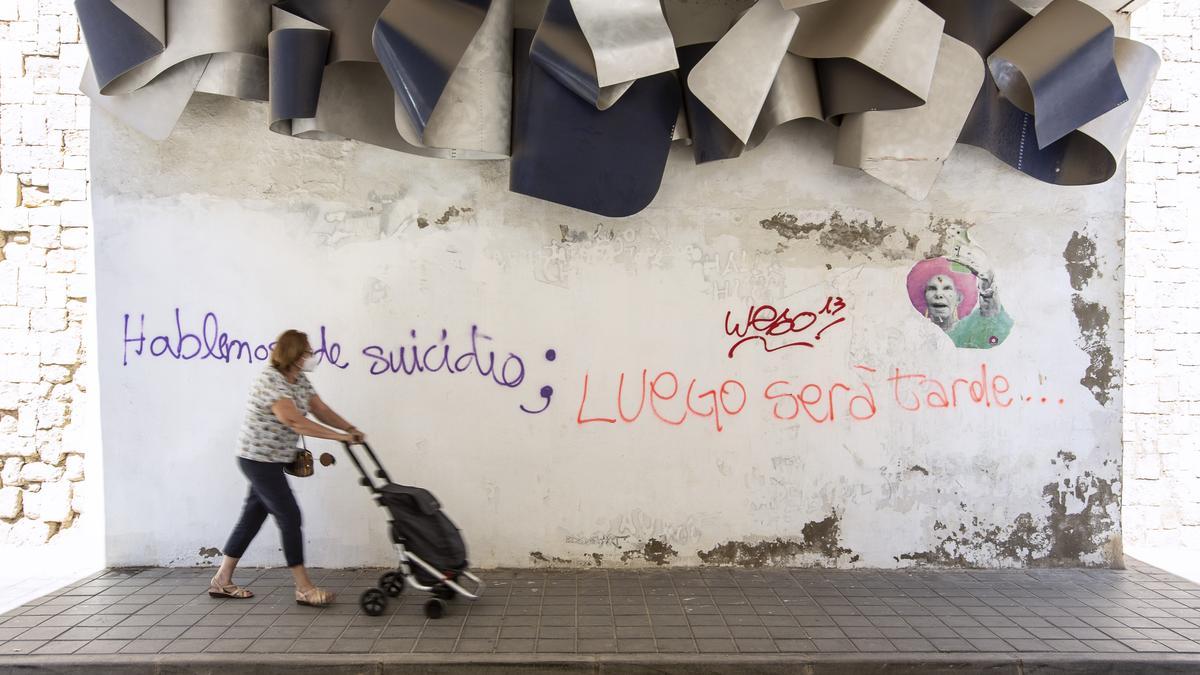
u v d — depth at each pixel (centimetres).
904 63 520
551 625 488
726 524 598
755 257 598
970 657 446
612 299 594
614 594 543
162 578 565
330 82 545
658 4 505
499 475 592
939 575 591
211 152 581
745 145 565
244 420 509
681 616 504
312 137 582
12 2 675
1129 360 715
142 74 543
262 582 560
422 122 504
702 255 596
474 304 591
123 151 577
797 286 598
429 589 505
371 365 589
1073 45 533
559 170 544
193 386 582
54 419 676
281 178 584
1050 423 605
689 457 596
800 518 600
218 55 539
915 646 461
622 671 438
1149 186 712
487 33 535
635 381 595
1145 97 564
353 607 514
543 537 594
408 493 493
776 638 471
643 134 550
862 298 601
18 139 676
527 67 550
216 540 586
